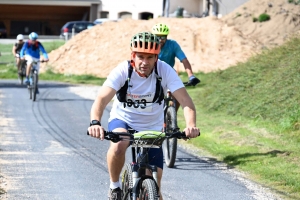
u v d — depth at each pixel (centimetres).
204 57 4384
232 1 7488
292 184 1216
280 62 2445
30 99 2755
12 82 3775
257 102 2136
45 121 2077
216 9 7606
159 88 836
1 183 1201
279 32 5062
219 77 2739
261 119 1980
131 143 790
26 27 9775
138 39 795
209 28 4759
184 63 1439
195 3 8256
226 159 1475
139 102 838
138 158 808
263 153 1505
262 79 2369
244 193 1158
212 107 2344
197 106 2494
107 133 753
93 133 747
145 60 805
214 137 1766
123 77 822
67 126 1975
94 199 1105
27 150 1552
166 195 1138
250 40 4688
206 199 1112
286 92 2061
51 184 1206
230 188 1196
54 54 4841
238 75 2584
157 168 818
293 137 1688
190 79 1418
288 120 1805
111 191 850
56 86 3669
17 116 2180
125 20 5041
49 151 1548
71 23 8000
